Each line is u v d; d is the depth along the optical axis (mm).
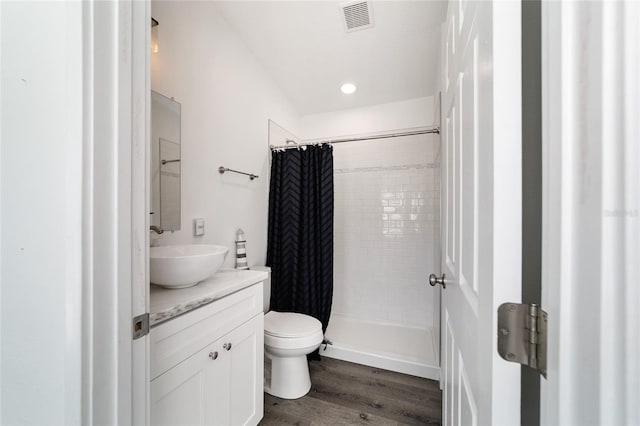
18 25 549
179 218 1351
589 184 268
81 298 486
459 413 688
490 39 402
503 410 378
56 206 515
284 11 1539
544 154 325
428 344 2131
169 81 1289
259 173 2043
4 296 576
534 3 407
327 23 1616
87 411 493
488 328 407
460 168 695
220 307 1050
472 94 549
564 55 286
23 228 550
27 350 555
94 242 497
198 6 1451
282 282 2084
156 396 790
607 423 258
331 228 2084
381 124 2594
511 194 377
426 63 1975
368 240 2650
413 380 1762
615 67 251
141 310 590
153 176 1226
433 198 2436
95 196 496
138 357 582
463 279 651
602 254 258
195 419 934
